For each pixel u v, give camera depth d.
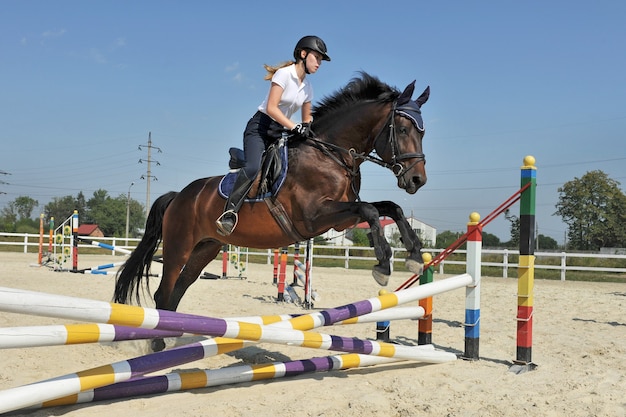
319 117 4.65
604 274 20.97
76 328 3.21
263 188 4.45
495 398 4.14
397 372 4.98
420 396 4.14
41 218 17.86
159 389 3.94
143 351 5.55
